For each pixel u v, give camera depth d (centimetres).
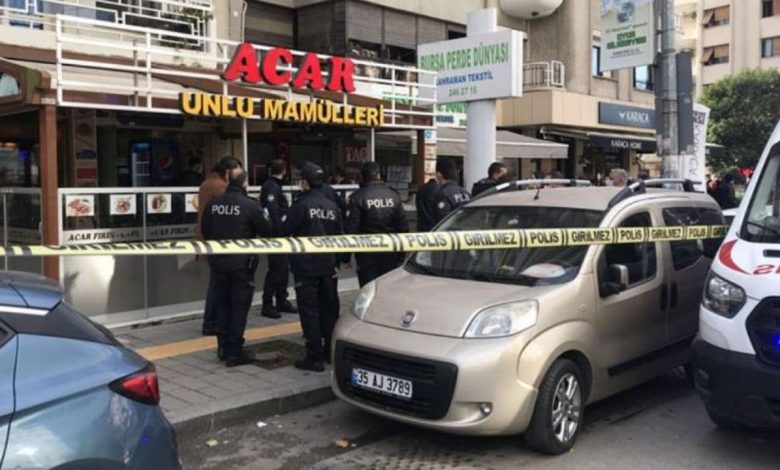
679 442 484
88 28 951
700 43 5681
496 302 462
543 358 444
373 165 660
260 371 603
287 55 873
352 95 1014
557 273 492
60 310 281
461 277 522
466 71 1094
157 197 786
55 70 750
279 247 412
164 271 787
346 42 1570
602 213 536
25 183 1025
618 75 2316
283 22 1608
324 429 516
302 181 622
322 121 894
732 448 472
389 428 518
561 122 2025
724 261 454
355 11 1592
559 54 2148
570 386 466
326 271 601
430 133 1301
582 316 479
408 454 469
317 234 601
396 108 1030
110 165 1117
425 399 445
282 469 449
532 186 684
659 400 578
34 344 263
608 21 945
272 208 763
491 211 585
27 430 246
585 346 476
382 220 648
